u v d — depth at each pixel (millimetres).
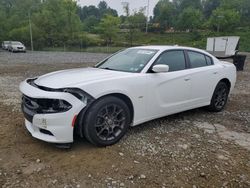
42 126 3471
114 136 3859
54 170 3193
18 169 3197
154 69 4141
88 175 3107
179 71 4707
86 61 20609
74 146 3791
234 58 14391
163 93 4402
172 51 4793
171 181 3059
